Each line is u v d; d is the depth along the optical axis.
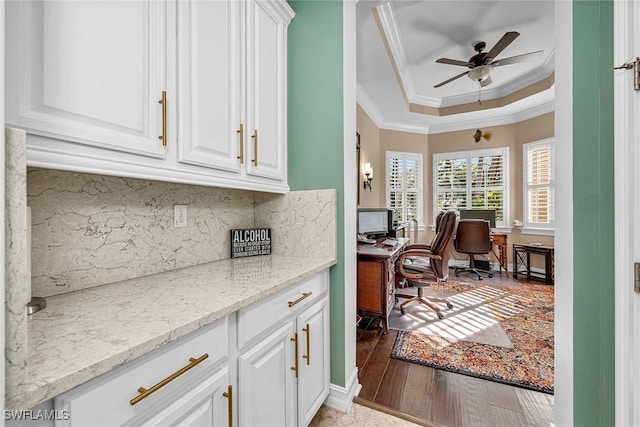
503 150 5.31
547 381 1.81
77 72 0.72
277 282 1.08
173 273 1.24
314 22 1.68
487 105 4.89
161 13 0.95
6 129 0.44
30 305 0.77
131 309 0.78
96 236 1.02
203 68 1.10
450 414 1.54
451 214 2.79
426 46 3.47
